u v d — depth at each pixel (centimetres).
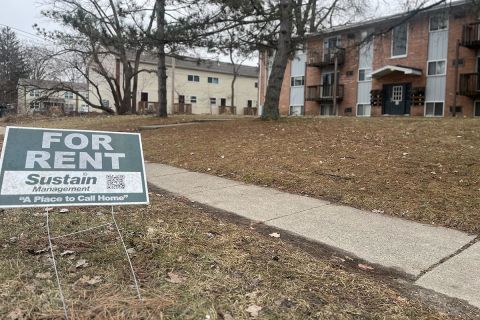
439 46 2189
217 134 1090
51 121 2414
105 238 366
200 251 345
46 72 3912
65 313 238
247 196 570
